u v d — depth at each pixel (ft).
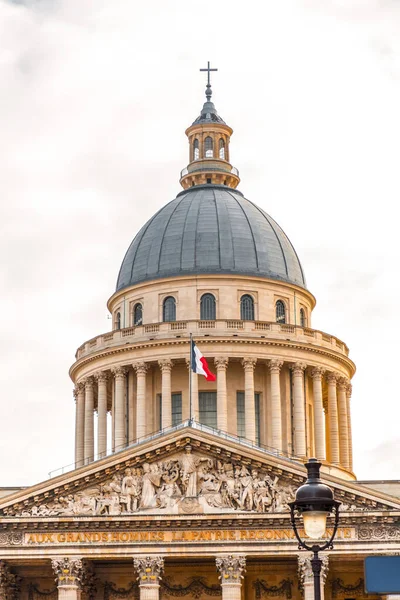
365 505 350.43
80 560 351.87
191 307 492.13
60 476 356.79
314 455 481.87
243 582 380.17
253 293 497.46
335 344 504.43
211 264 499.51
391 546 345.92
